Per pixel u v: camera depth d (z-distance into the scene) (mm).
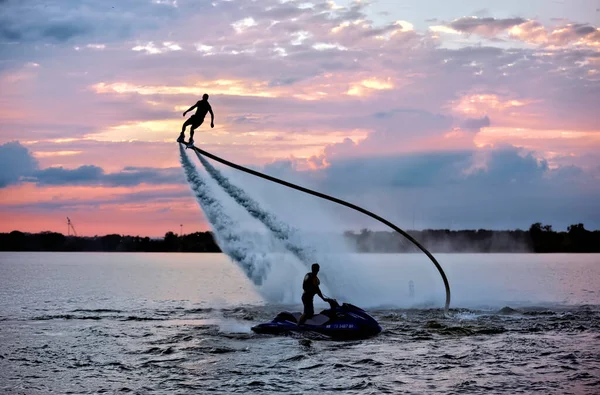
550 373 16609
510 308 30234
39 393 14859
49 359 18516
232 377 16234
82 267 122125
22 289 51281
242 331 23391
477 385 15430
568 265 122188
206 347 20109
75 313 30562
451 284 52094
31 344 20922
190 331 23516
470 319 26719
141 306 34531
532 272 84625
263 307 32781
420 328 24016
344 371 16844
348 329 21734
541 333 22953
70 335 22859
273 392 14852
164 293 45938
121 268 117250
